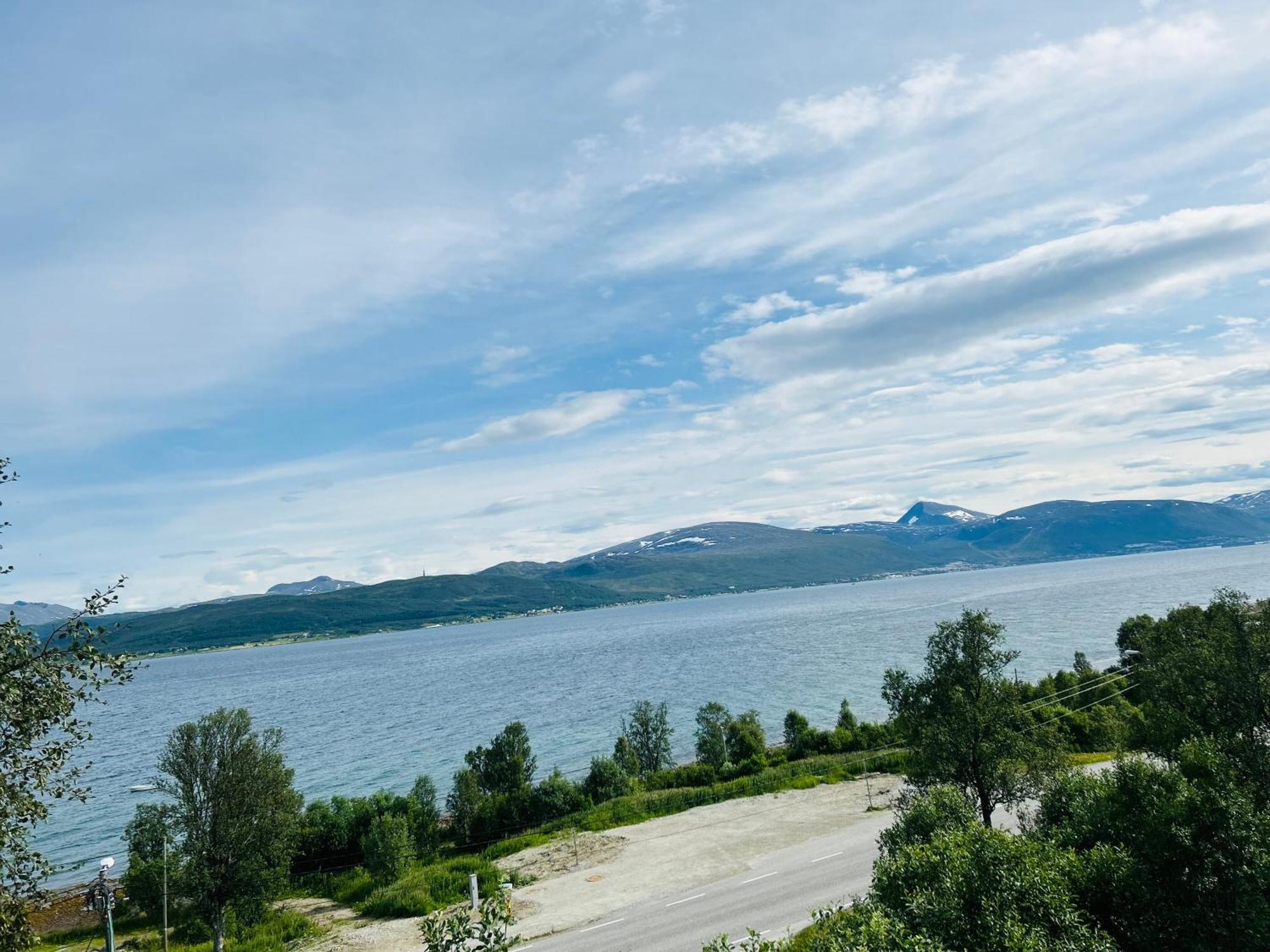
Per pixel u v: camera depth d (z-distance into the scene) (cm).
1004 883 1850
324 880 5344
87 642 1404
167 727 16812
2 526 1402
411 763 10494
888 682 3562
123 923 5109
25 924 1378
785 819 4744
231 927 4034
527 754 7112
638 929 3084
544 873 4141
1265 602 3644
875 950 1619
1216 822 2128
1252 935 1986
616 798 6075
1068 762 3164
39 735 1387
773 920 3019
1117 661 12650
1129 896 2102
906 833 2516
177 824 3669
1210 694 3203
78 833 8150
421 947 3234
